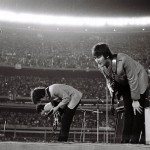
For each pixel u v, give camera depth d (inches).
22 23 4623.5
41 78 4458.7
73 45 4731.8
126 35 4726.9
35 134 3671.3
